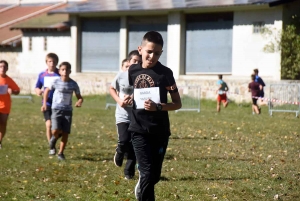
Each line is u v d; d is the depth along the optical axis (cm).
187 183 1772
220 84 5016
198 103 4931
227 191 1655
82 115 4516
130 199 1573
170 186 1723
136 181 1820
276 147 2606
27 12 9606
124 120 1820
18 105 5741
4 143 2802
